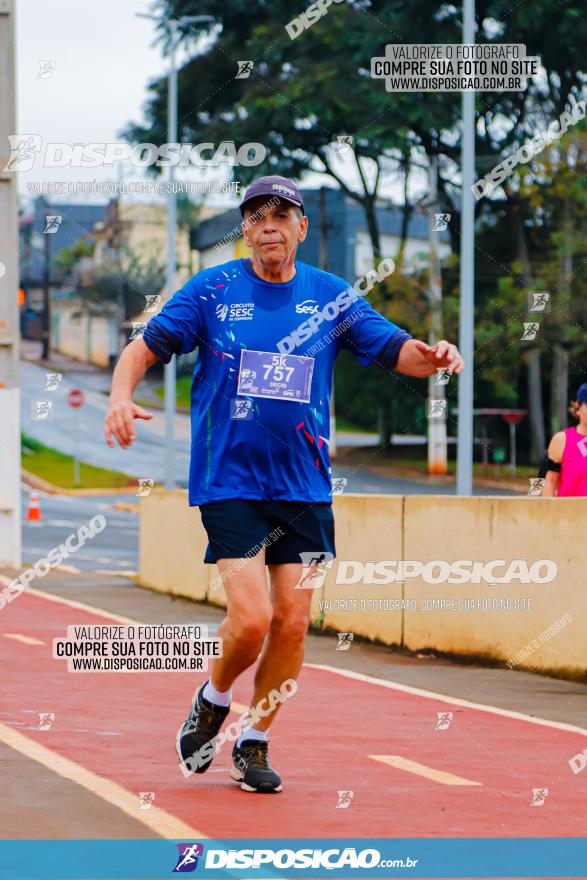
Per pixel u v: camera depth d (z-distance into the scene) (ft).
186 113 226.58
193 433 32.53
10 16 98.48
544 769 35.55
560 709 45.83
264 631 31.22
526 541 54.44
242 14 223.51
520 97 224.12
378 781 33.68
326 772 34.68
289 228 31.78
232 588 31.45
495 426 271.69
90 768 34.27
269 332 32.04
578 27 210.79
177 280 314.96
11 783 32.35
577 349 235.61
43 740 38.09
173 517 84.58
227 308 32.19
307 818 29.58
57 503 207.21
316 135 226.99
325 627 67.26
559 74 222.07
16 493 103.30
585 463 54.13
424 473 255.29
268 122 219.82
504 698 48.08
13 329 102.47
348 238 346.95
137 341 31.81
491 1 210.79
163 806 30.30
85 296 368.89
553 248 236.02
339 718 43.42
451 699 47.75
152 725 40.73
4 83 99.45
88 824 28.60
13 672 51.42
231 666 31.96
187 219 297.74
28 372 357.61
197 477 32.27
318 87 215.51
